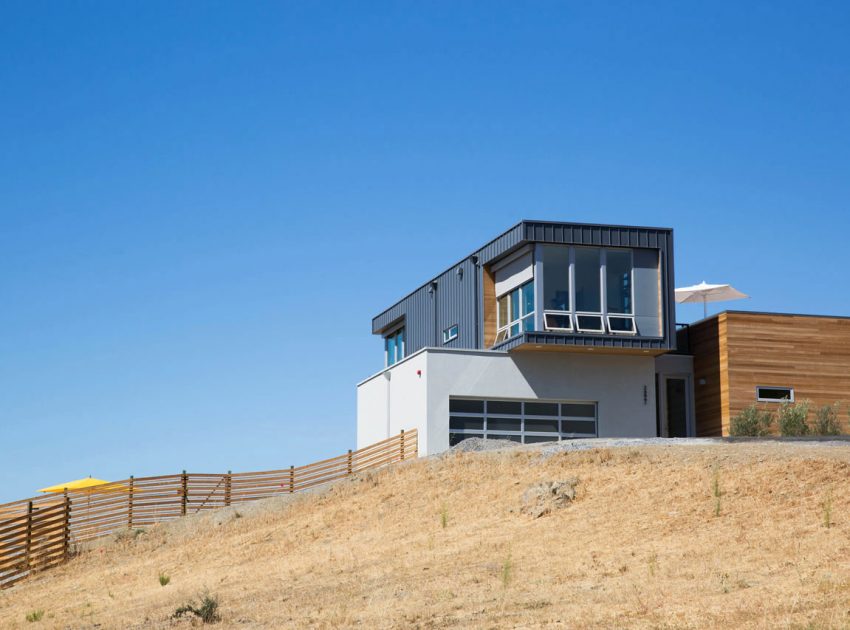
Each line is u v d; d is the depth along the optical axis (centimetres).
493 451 2453
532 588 1298
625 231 2919
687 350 3180
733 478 1748
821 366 3030
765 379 2989
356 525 2147
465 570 1480
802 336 3033
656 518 1630
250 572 1880
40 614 1755
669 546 1457
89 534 2734
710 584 1198
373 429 3300
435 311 3494
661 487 1800
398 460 2912
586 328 2873
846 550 1275
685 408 3142
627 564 1383
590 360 2964
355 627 1175
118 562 2473
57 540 2708
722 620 1014
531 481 2075
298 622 1252
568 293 2877
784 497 1591
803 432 2780
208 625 1311
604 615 1095
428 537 1856
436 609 1227
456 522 1944
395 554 1755
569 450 2261
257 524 2467
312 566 1783
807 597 1070
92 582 2252
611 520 1680
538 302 2830
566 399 2936
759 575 1219
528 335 2803
